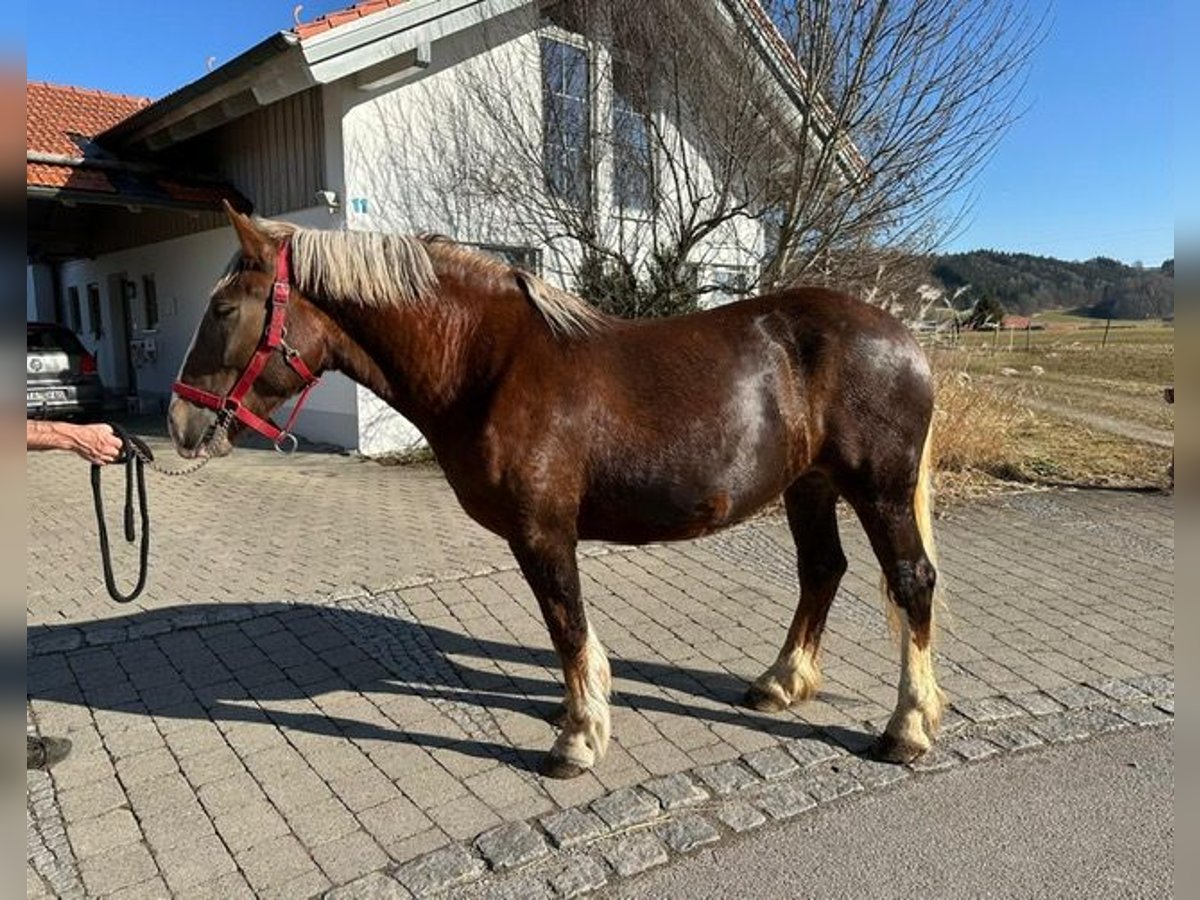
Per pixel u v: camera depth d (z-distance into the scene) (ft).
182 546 18.95
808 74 22.56
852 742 10.28
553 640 9.50
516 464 8.82
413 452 30.63
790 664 11.11
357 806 9.05
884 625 14.08
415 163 31.40
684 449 9.00
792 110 24.91
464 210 32.22
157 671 12.42
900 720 9.86
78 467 28.91
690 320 9.77
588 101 28.86
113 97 46.93
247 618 14.39
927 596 9.87
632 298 28.22
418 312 9.00
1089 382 55.42
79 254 53.57
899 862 8.01
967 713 10.87
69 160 34.55
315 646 13.30
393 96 30.55
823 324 9.61
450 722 10.93
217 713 11.18
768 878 7.81
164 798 9.25
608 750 10.13
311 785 9.48
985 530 19.62
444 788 9.39
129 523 9.41
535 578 9.27
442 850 8.20
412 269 8.96
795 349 9.61
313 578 16.55
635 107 27.91
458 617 14.46
